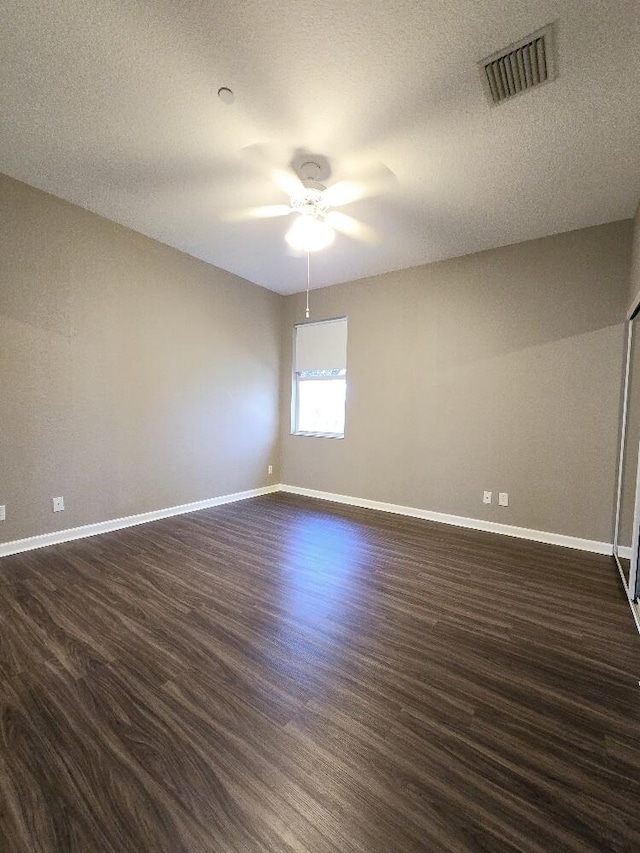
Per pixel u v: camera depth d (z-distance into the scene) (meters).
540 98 1.79
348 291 4.43
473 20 1.45
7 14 1.48
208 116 1.98
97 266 3.12
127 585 2.35
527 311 3.32
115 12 1.46
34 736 1.26
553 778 1.15
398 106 1.87
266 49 1.59
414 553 2.97
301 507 4.27
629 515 2.68
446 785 1.12
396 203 2.74
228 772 1.15
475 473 3.61
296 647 1.78
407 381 4.00
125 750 1.22
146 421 3.56
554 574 2.62
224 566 2.65
